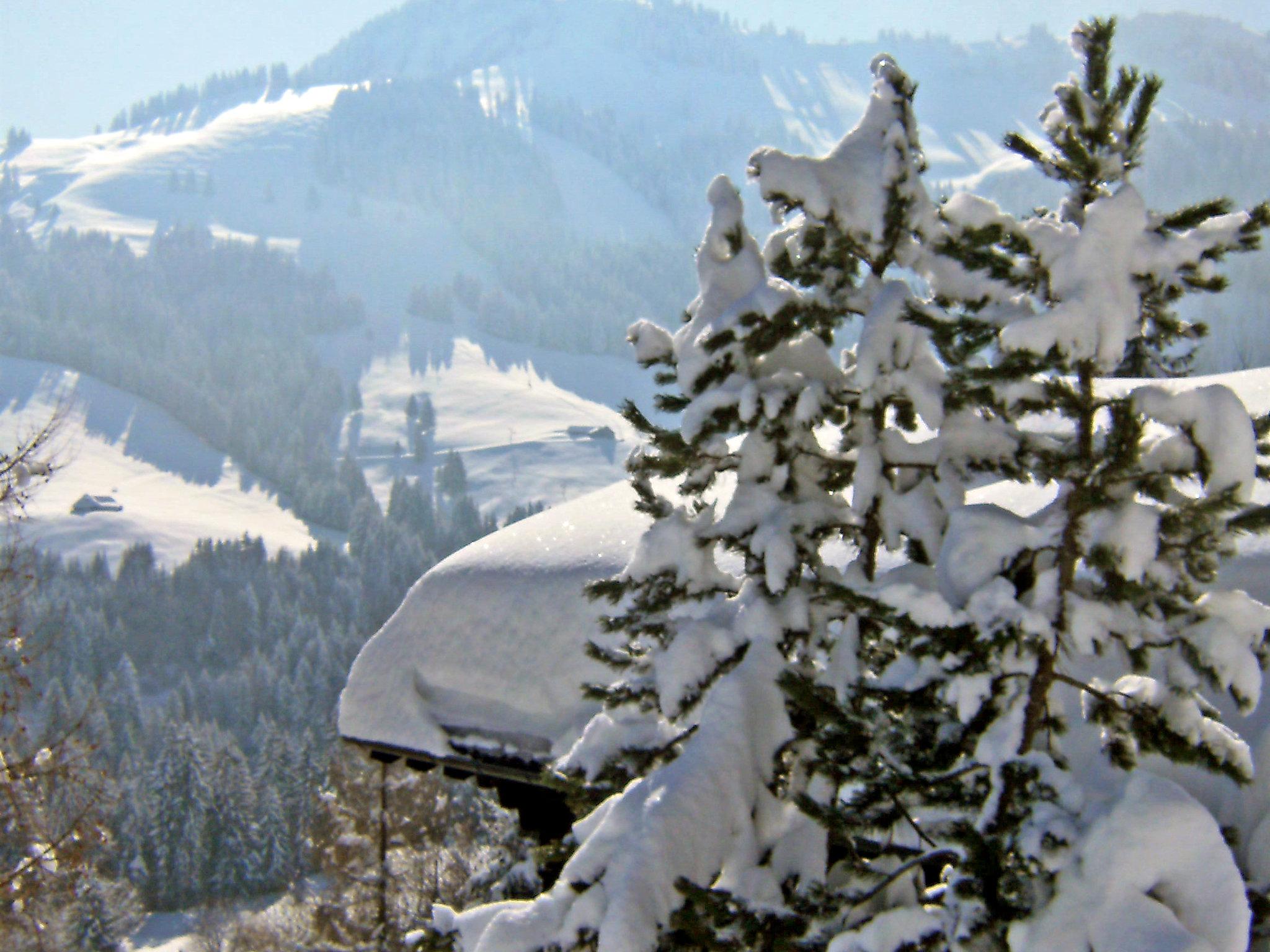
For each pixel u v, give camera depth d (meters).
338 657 141.88
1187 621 4.01
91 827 12.82
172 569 196.88
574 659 8.91
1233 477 3.71
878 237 4.99
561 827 9.16
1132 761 4.12
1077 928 3.53
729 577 5.65
